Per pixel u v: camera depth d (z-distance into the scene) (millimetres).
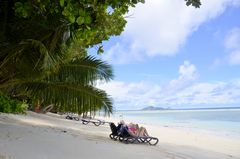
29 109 31000
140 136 15273
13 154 8008
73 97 11359
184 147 16422
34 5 6438
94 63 11367
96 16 6285
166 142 18188
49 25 8133
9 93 21469
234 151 17062
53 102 11547
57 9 6797
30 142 9922
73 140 12188
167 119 69562
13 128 12250
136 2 6246
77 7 5523
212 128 39219
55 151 9445
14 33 8508
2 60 9383
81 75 11273
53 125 19562
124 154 11125
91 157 9641
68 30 7859
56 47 8688
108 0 6086
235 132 32938
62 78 11258
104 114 11648
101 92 11508
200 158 13312
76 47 10188
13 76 10250
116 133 15586
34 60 8719
